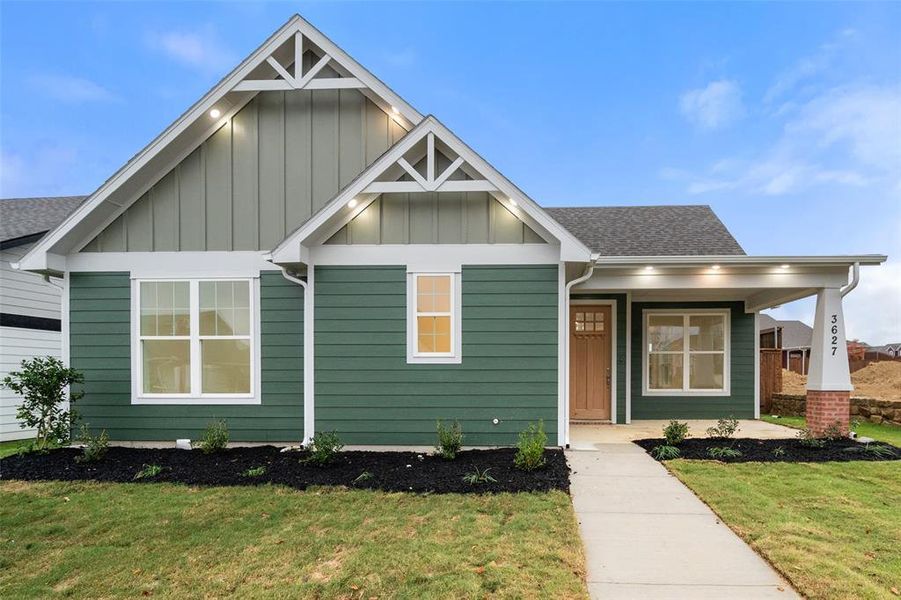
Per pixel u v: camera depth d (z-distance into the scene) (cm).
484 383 750
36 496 550
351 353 757
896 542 408
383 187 729
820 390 798
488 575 356
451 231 762
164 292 820
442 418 750
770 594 338
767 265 802
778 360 1235
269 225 817
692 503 516
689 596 336
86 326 815
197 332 810
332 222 764
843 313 803
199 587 350
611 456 708
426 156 777
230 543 421
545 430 742
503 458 675
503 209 761
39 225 1188
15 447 906
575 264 752
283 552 402
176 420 805
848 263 787
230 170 820
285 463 662
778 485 562
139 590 348
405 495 538
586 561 387
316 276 763
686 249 1005
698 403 1080
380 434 751
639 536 434
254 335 805
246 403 802
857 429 1001
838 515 470
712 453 696
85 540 436
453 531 437
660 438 817
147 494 554
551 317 750
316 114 821
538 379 747
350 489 560
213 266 813
